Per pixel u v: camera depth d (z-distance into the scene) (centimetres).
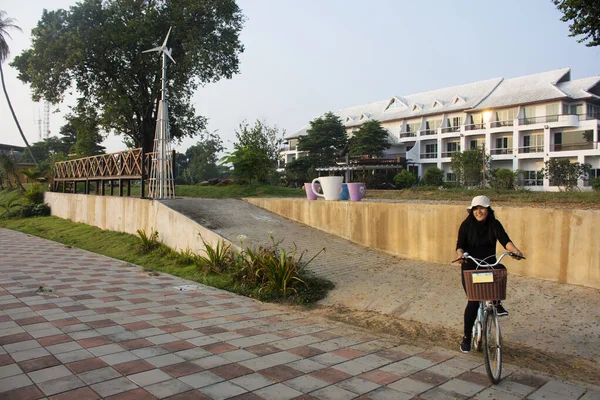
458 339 507
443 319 574
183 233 1078
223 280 809
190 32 2247
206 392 336
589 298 571
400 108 4794
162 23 2264
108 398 317
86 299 643
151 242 1144
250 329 526
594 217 602
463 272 399
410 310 615
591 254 605
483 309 419
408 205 883
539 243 666
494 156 3762
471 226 439
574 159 3316
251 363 405
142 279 827
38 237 1558
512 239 700
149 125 2552
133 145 2852
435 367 412
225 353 431
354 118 5175
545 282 647
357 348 466
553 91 3509
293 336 504
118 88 2319
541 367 423
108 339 458
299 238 1030
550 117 3475
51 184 2525
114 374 364
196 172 5281
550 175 2742
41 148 5750
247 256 851
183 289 750
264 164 1877
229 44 2478
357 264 849
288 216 1230
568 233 631
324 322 577
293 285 727
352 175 3956
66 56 2112
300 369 396
